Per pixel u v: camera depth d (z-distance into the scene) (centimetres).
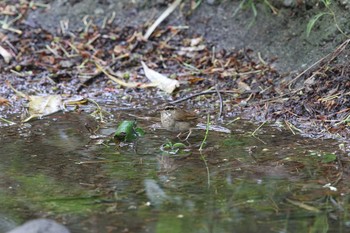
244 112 1062
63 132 998
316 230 664
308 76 1112
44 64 1278
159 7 1391
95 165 859
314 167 838
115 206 728
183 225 677
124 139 956
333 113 1015
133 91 1177
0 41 1341
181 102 1115
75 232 665
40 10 1424
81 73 1245
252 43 1267
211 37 1317
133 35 1345
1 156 895
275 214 702
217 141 946
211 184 789
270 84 1142
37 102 1109
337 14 1149
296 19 1223
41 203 739
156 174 824
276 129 991
